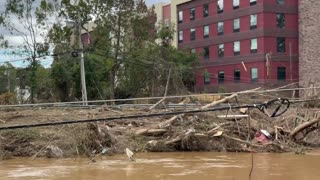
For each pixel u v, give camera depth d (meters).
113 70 52.94
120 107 28.66
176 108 27.42
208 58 70.69
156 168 15.28
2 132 19.22
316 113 23.98
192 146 20.27
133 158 17.69
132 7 53.72
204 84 69.88
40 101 52.69
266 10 62.12
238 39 65.69
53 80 51.75
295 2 64.00
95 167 15.46
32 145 18.62
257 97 32.19
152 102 44.34
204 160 17.36
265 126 22.41
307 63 61.59
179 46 75.81
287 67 63.12
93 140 18.89
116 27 53.53
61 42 52.44
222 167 15.56
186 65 63.16
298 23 63.78
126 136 20.66
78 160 17.23
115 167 15.49
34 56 52.97
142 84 53.31
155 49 56.69
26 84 53.66
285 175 13.97
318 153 19.70
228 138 20.52
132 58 53.34
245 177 13.58
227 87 66.62
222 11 68.38
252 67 63.62
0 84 65.19
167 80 45.59
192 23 73.81
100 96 51.22
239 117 22.56
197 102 33.38
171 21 77.12
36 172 14.44
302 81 61.62
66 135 19.09
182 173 14.27
